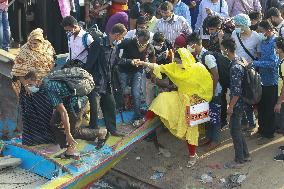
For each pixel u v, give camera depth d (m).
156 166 7.79
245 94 7.14
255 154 7.81
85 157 6.75
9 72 7.50
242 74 7.02
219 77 7.43
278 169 7.41
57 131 6.75
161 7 8.63
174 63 7.30
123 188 7.71
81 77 6.43
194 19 10.45
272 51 7.55
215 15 8.37
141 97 7.99
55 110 6.67
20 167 6.82
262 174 7.33
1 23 9.93
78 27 7.23
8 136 7.70
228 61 7.39
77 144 7.07
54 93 6.31
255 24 8.62
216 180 7.32
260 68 7.72
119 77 7.75
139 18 7.92
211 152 7.97
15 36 10.82
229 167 7.55
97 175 6.82
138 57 7.52
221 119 7.82
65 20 7.16
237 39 7.96
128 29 8.96
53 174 6.38
